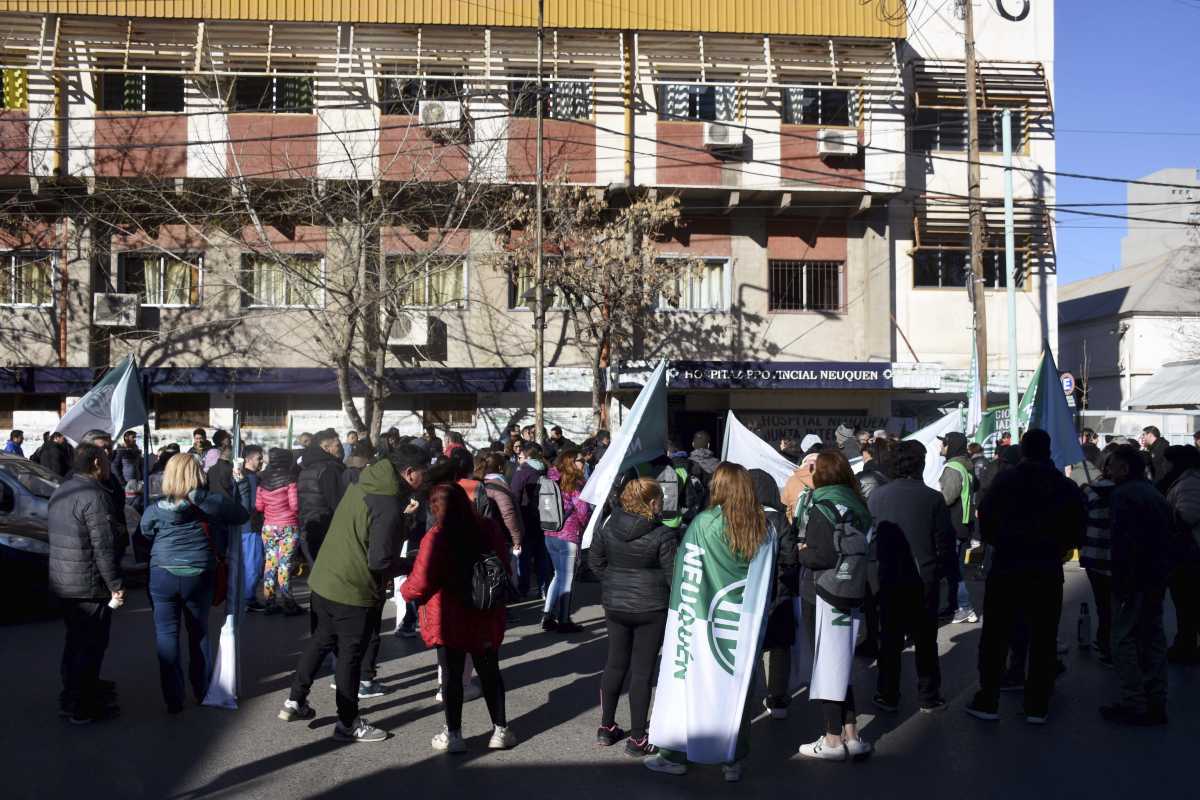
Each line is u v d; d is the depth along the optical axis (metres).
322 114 20.97
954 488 11.20
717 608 6.21
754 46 22.42
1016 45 24.11
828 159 22.45
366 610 6.85
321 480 11.01
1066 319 43.25
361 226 19.06
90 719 7.22
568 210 20.50
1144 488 7.41
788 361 22.53
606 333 20.58
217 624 10.98
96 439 10.92
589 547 6.83
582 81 21.17
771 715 7.57
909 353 23.45
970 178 20.98
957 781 6.11
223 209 20.66
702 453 10.79
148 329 21.27
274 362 21.48
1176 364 35.16
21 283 21.05
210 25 20.91
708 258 22.81
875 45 22.73
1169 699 8.08
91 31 20.70
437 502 6.58
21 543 10.83
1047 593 7.21
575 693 8.20
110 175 20.20
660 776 6.19
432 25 21.19
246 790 5.87
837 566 6.51
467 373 21.48
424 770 6.26
